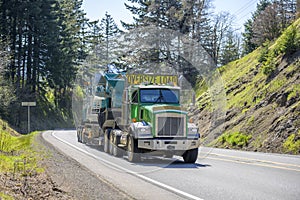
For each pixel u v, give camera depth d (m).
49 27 48.91
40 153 17.50
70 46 54.44
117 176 12.38
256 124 25.33
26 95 45.00
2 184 9.30
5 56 29.25
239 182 11.19
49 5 48.28
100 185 10.38
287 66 27.80
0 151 15.96
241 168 14.19
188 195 9.44
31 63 52.00
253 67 34.88
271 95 26.50
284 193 9.59
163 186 10.63
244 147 24.12
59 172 12.30
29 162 13.92
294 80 25.78
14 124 42.62
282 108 24.38
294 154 20.20
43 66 52.66
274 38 40.59
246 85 32.97
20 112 44.66
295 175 12.41
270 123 24.03
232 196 9.29
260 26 42.06
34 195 8.77
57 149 20.39
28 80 51.72
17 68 47.88
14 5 44.78
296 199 8.95
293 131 21.64
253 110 27.34
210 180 11.58
